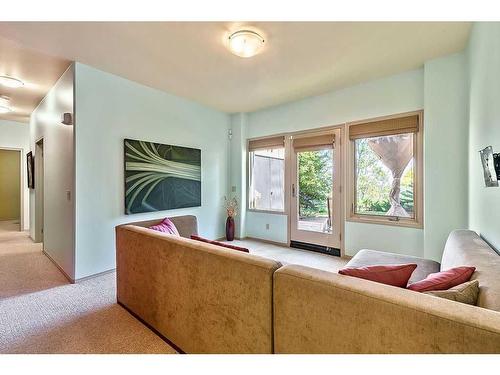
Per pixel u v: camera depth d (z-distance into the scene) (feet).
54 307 7.55
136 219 11.67
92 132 10.03
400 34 7.85
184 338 5.36
